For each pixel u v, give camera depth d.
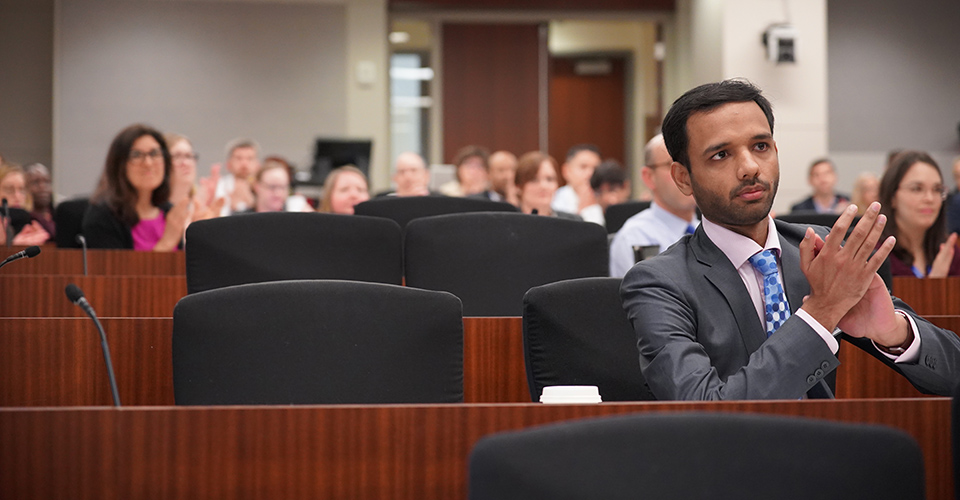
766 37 10.93
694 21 12.12
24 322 2.73
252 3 12.16
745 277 2.15
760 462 1.05
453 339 2.24
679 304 2.11
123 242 5.25
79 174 11.98
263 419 1.62
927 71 12.49
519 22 12.75
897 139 12.51
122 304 3.76
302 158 12.20
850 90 12.48
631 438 1.05
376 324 2.21
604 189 8.22
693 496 1.04
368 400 2.17
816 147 11.02
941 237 4.66
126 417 1.60
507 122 12.80
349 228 3.34
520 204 6.26
